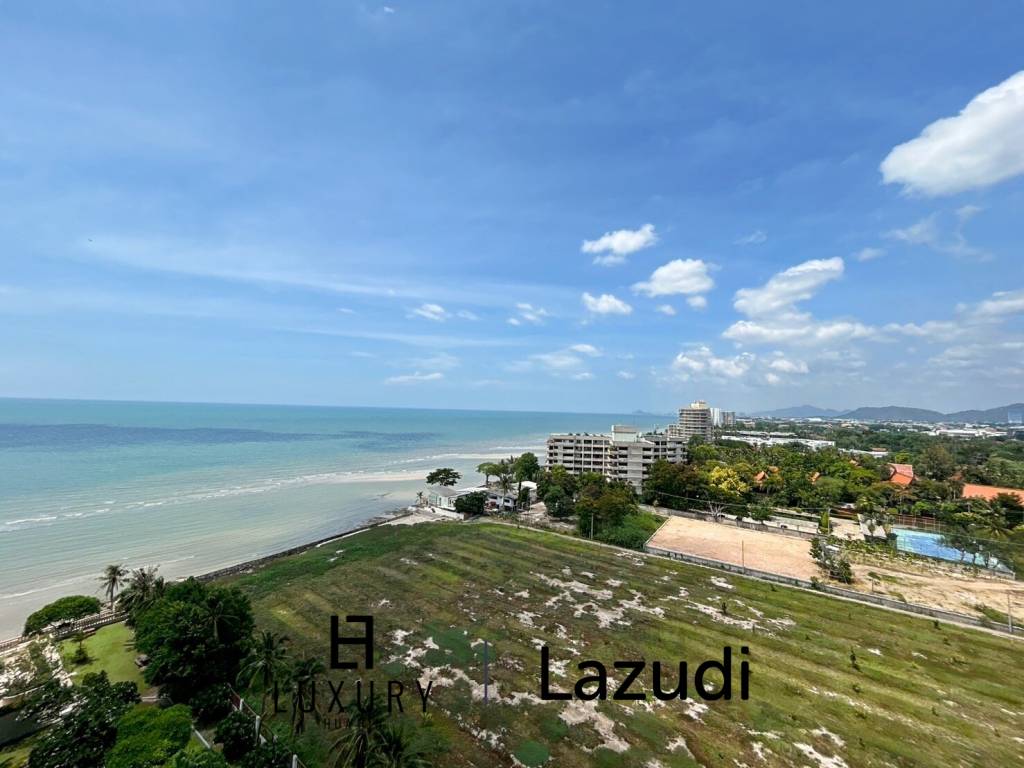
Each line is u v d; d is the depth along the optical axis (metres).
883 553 66.62
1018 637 43.47
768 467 121.06
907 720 31.77
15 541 68.75
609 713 32.12
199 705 30.78
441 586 54.06
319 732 29.64
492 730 30.31
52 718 29.83
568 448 121.69
